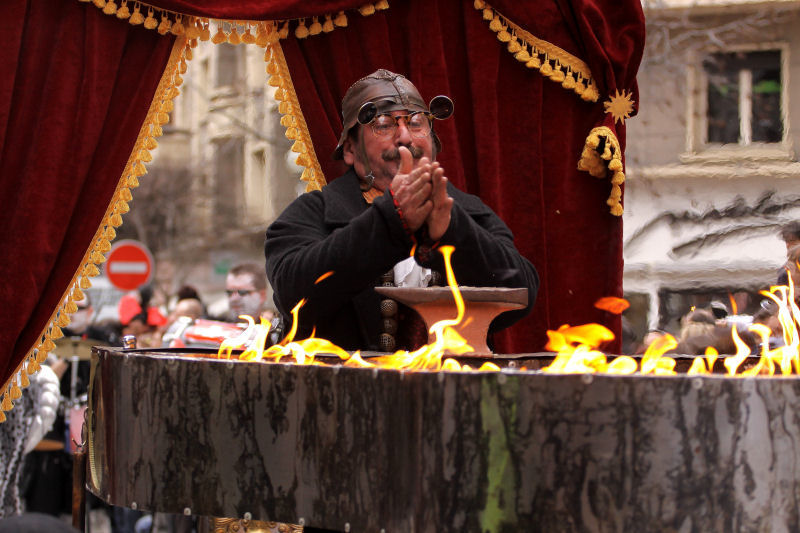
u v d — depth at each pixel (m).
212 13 4.07
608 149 4.33
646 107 14.45
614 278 4.48
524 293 2.68
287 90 4.32
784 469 1.89
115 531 7.66
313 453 2.18
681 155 14.19
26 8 4.04
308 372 2.19
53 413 5.87
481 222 3.23
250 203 22.02
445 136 4.35
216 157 22.94
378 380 2.10
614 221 4.50
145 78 4.17
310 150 4.32
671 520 1.88
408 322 3.03
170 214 23.73
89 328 8.72
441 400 1.99
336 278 2.79
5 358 3.98
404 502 2.05
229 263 23.67
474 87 4.39
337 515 2.15
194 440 2.30
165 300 15.48
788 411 1.89
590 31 4.34
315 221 3.14
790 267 5.64
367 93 3.20
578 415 1.91
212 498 2.28
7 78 3.99
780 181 13.91
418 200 2.71
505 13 4.35
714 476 1.88
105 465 2.48
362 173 3.22
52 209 4.02
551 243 4.48
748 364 2.63
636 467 1.89
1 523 1.58
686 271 13.68
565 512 1.92
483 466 1.96
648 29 14.44
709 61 14.38
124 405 2.42
